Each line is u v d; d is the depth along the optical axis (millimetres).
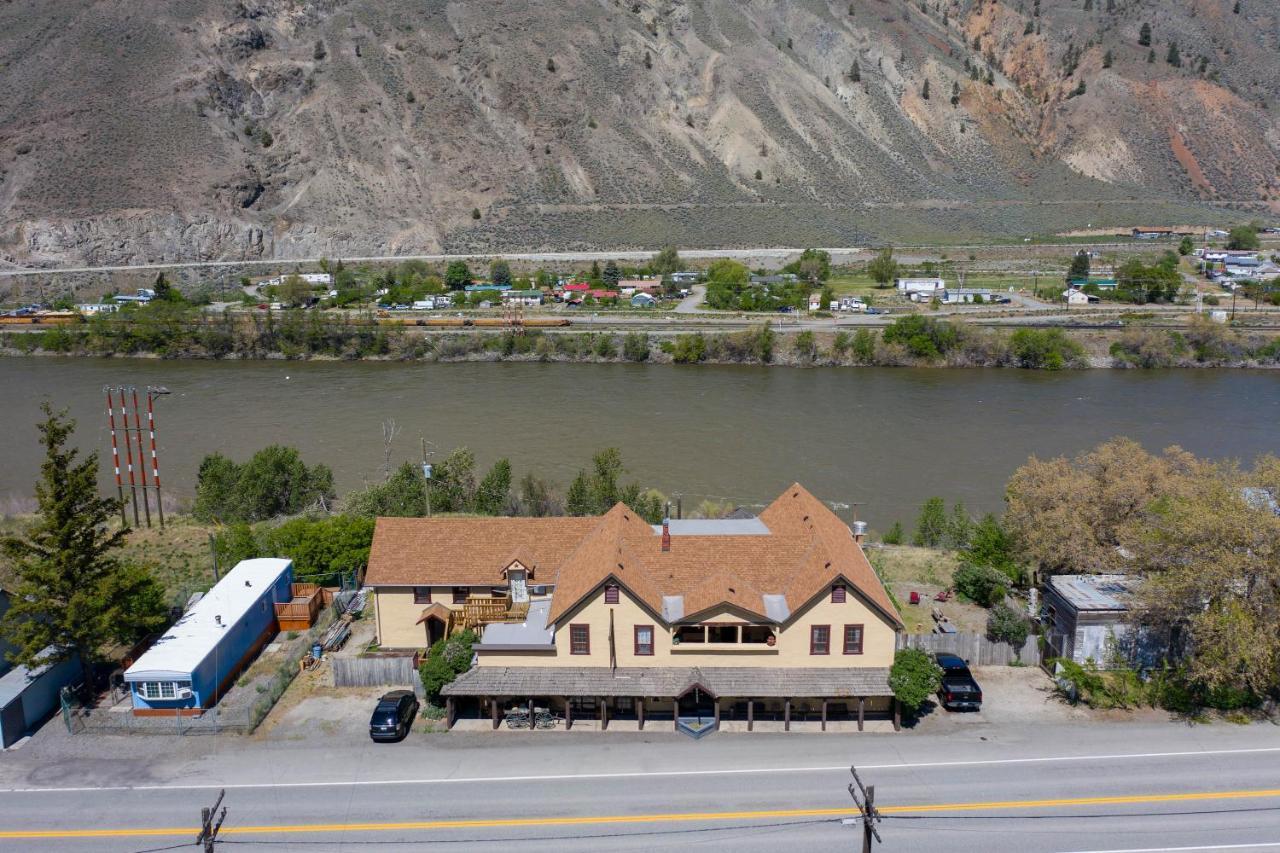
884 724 39031
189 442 93000
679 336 139500
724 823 32406
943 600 50594
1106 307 157000
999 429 97312
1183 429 96688
